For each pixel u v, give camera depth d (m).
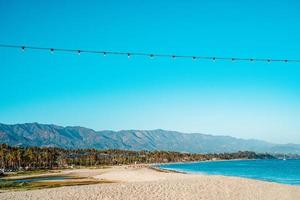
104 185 52.19
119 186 48.88
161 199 40.81
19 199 41.44
